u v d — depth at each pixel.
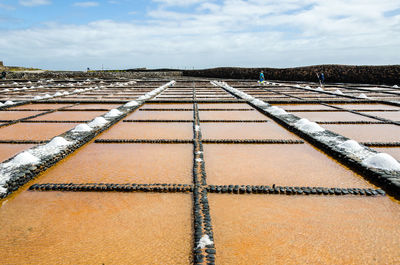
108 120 4.65
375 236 1.61
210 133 4.04
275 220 1.78
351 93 10.14
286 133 4.05
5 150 3.21
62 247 1.52
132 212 1.88
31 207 1.94
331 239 1.58
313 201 2.02
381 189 2.19
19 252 1.49
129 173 2.53
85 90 10.98
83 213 1.86
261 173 2.54
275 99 7.93
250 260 1.41
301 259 1.42
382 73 15.84
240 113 5.79
